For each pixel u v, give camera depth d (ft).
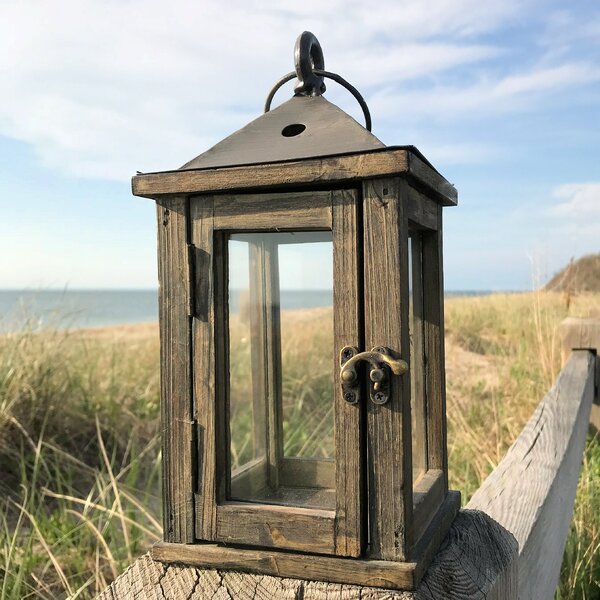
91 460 12.80
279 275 3.29
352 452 2.82
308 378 3.45
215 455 3.04
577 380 9.98
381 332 2.79
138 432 13.82
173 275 3.12
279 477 3.38
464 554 3.22
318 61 3.65
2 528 9.95
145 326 25.31
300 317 3.29
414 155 2.82
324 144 2.98
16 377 12.98
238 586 2.91
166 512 3.12
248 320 3.28
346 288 2.84
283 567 2.88
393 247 2.76
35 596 8.08
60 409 13.24
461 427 11.77
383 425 2.80
